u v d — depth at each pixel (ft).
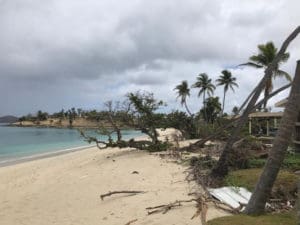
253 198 26.58
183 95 260.01
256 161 48.65
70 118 501.56
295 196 32.55
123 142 77.05
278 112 107.24
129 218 32.68
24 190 53.62
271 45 144.56
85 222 34.32
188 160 57.67
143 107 77.20
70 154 110.73
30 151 138.10
